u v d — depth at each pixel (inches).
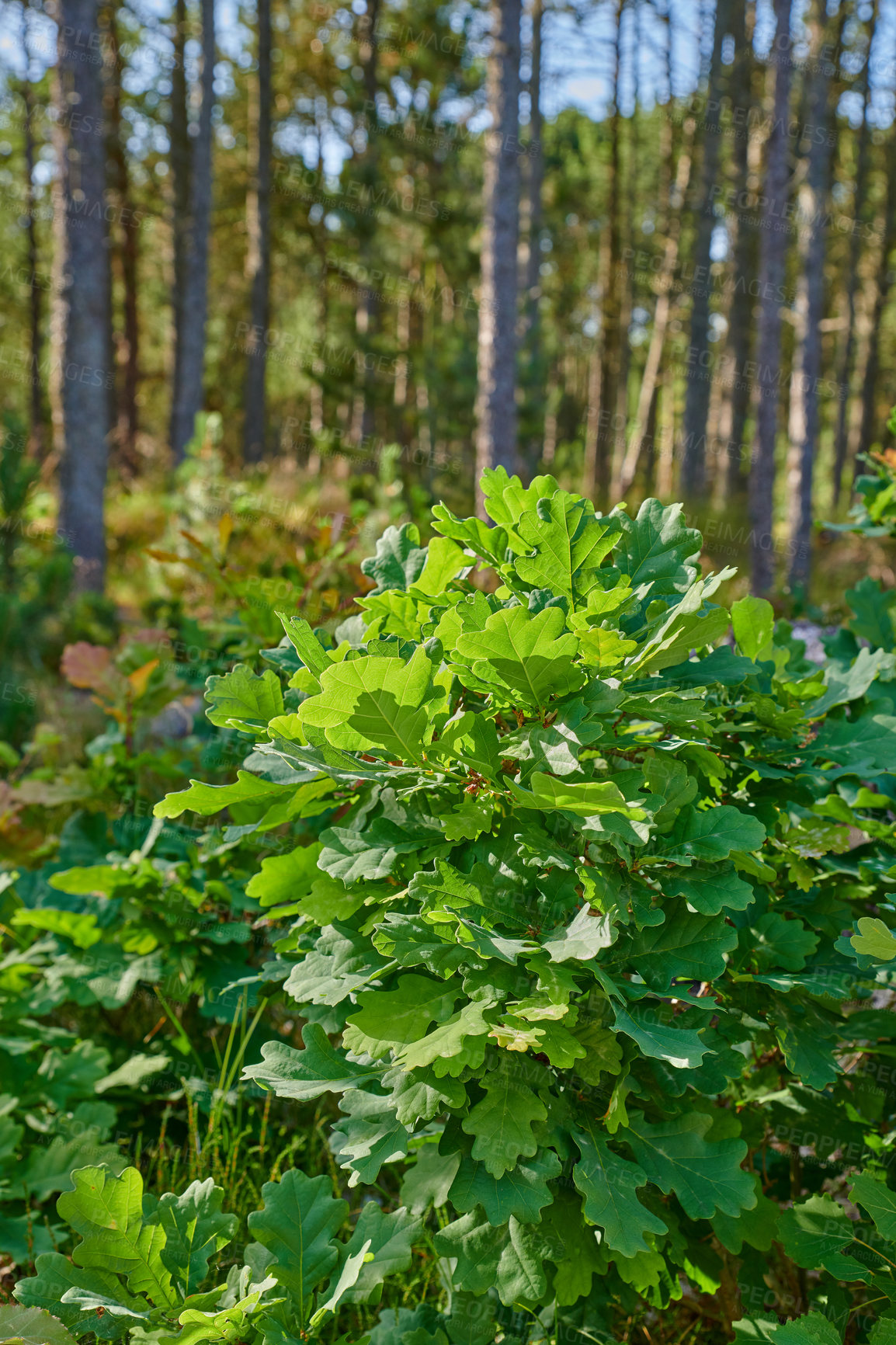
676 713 64.1
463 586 81.7
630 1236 59.1
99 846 134.2
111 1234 65.7
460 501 510.6
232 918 119.9
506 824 67.4
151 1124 117.5
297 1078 68.9
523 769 64.1
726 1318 82.4
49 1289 64.5
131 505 552.1
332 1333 86.7
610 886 61.7
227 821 135.7
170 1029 126.0
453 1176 67.0
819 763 81.8
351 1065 70.8
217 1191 73.7
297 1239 70.4
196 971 112.5
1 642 271.4
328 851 66.7
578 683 63.5
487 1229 67.4
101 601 322.7
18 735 242.7
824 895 80.2
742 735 81.5
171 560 174.9
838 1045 86.4
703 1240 79.7
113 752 142.2
